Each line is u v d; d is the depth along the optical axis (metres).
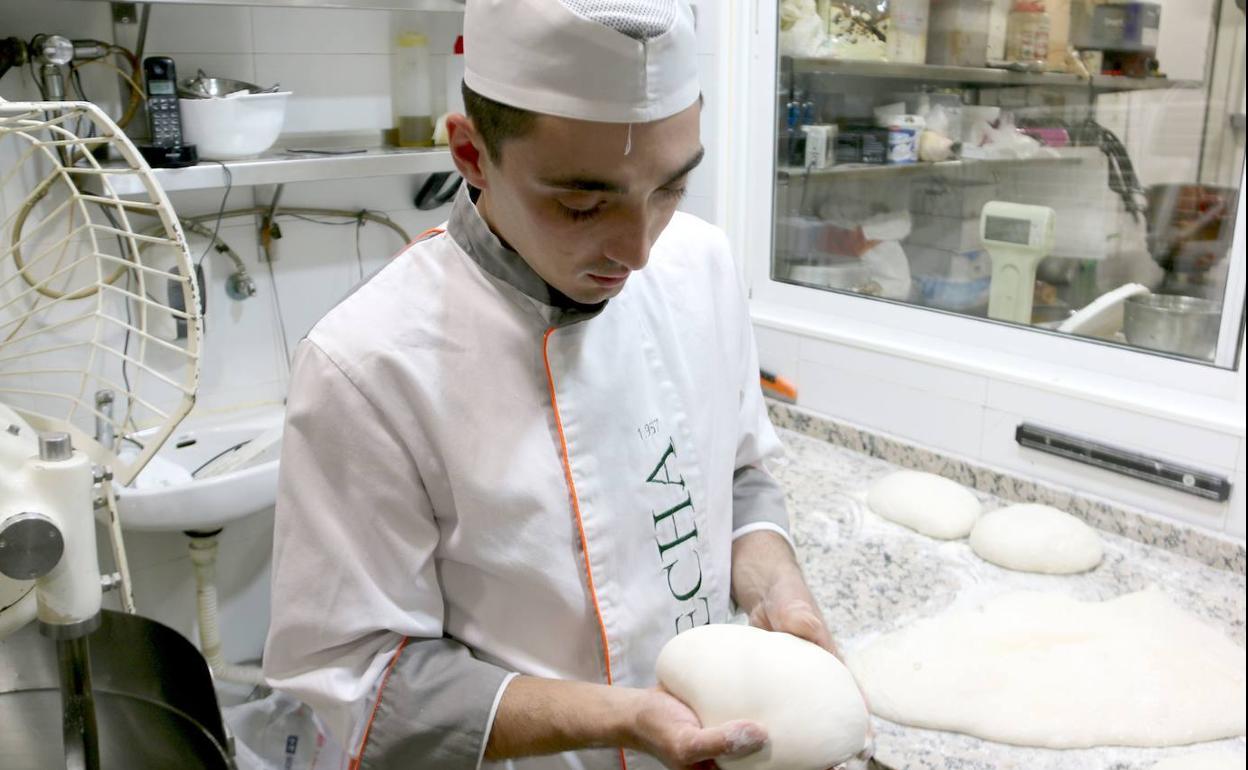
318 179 1.75
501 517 0.88
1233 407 1.60
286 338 2.01
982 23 1.95
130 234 1.14
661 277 1.02
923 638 1.36
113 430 1.76
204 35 1.78
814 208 2.26
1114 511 1.66
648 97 0.68
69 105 1.06
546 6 0.68
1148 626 1.36
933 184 2.07
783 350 2.16
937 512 1.68
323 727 1.23
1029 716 1.18
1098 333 1.82
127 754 1.24
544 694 0.84
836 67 2.18
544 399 0.90
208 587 1.82
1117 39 1.76
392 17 1.99
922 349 1.92
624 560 0.94
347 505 0.85
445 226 0.94
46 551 0.83
